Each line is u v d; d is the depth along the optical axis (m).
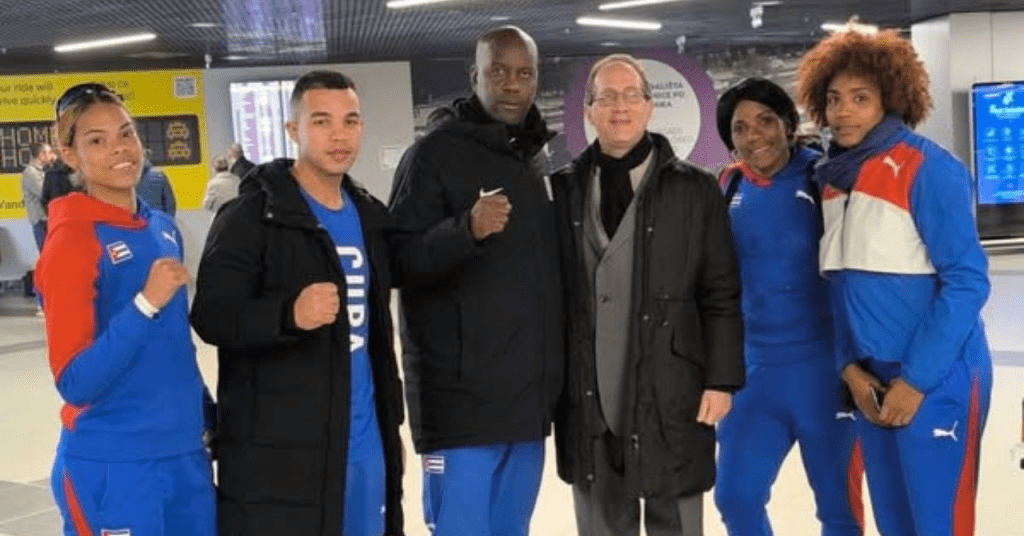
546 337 3.01
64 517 2.54
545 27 13.56
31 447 6.08
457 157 3.00
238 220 2.63
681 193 2.96
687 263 2.96
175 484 2.56
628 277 2.95
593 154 3.05
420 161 3.02
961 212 2.62
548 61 17.06
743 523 3.39
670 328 2.94
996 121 12.68
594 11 12.23
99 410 2.48
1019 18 13.12
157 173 10.73
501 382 2.97
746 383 3.15
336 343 2.63
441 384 3.01
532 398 2.98
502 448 3.08
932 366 2.62
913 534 2.85
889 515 2.87
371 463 2.75
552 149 16.95
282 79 15.20
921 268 2.69
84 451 2.48
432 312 3.02
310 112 2.68
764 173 3.26
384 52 15.48
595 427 3.00
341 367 2.63
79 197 2.50
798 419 3.23
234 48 13.84
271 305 2.51
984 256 2.67
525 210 3.00
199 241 14.72
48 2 9.59
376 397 2.79
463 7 11.28
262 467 2.60
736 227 3.27
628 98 2.93
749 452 3.32
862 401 2.79
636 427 2.94
